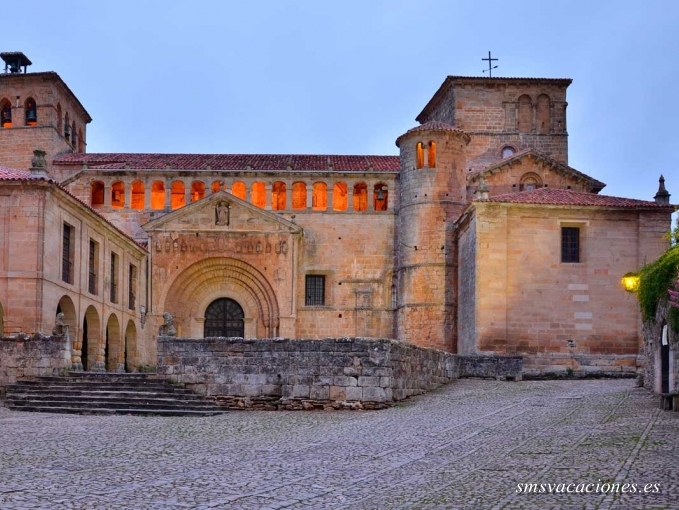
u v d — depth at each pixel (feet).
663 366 88.43
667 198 150.41
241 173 196.75
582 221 147.33
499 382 118.01
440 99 215.10
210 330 188.14
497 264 145.79
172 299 185.06
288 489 44.62
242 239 186.39
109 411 87.45
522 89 202.28
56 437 66.44
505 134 200.95
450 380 118.42
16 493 42.34
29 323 115.03
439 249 179.52
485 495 42.19
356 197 201.36
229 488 44.88
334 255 193.98
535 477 46.52
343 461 54.54
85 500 41.06
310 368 91.91
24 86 201.87
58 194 121.70
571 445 58.23
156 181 195.83
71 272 129.90
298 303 191.52
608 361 143.95
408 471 50.24
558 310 145.59
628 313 145.89
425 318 177.78
